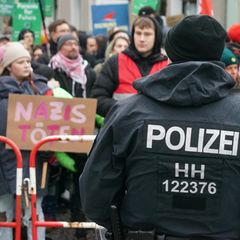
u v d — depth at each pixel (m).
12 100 5.78
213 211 3.03
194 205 3.04
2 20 16.11
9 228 5.79
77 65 7.18
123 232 3.18
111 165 3.14
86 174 3.18
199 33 3.09
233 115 3.05
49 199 6.82
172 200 3.05
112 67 6.39
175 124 3.04
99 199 3.17
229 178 3.02
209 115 3.04
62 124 5.88
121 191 3.20
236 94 3.13
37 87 6.02
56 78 7.16
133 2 12.96
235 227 3.05
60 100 5.85
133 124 3.08
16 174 5.56
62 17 27.17
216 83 3.04
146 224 3.08
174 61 3.18
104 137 3.14
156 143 3.04
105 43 13.16
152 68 6.34
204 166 3.02
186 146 3.02
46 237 6.73
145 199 3.07
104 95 6.38
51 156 5.95
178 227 3.05
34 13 12.95
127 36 8.49
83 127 5.91
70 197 6.88
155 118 3.05
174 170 3.03
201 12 7.95
